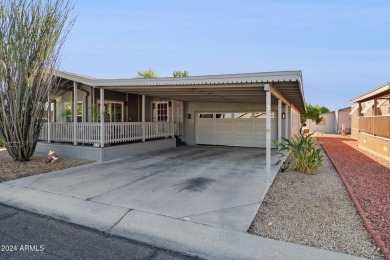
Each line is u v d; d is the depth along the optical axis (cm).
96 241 347
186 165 832
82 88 1217
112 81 848
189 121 1461
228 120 1382
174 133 1380
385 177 678
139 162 883
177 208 448
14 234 364
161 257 311
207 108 1416
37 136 848
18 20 729
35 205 477
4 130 789
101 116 916
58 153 992
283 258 303
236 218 405
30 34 754
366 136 1290
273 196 518
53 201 491
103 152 899
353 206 459
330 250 314
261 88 709
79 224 400
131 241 349
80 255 311
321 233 357
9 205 482
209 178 659
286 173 729
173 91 899
